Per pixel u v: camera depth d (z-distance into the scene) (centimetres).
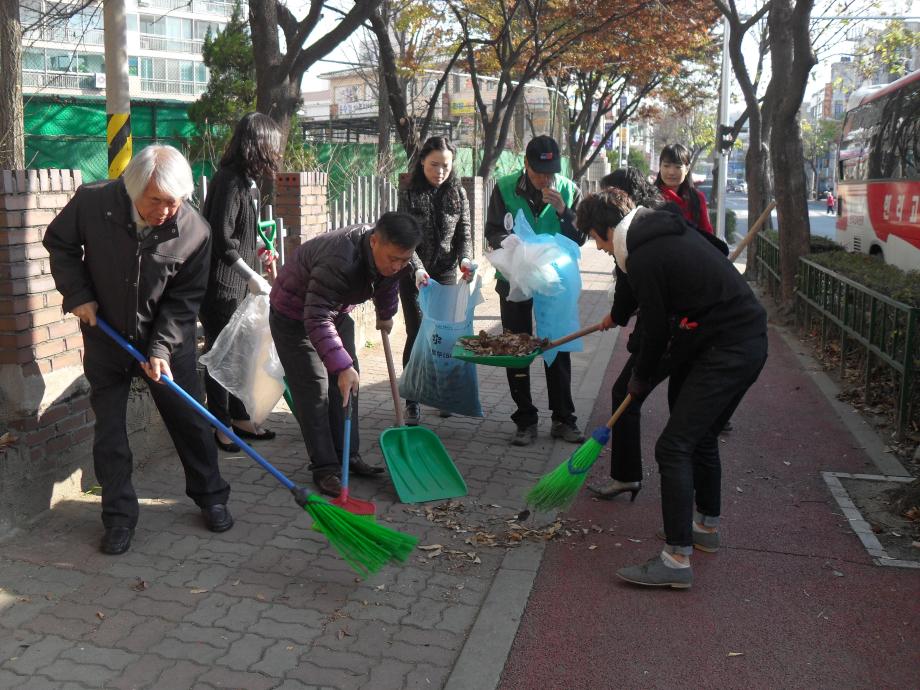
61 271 380
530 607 367
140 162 363
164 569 386
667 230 369
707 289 369
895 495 479
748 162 1431
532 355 512
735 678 319
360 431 596
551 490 415
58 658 316
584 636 346
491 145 1528
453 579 389
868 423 633
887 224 1154
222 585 374
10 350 413
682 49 1873
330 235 436
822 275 902
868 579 393
